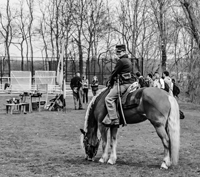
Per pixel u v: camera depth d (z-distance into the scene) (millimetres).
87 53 54375
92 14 52656
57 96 23594
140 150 10750
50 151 10680
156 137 13148
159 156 9883
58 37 53156
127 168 8438
